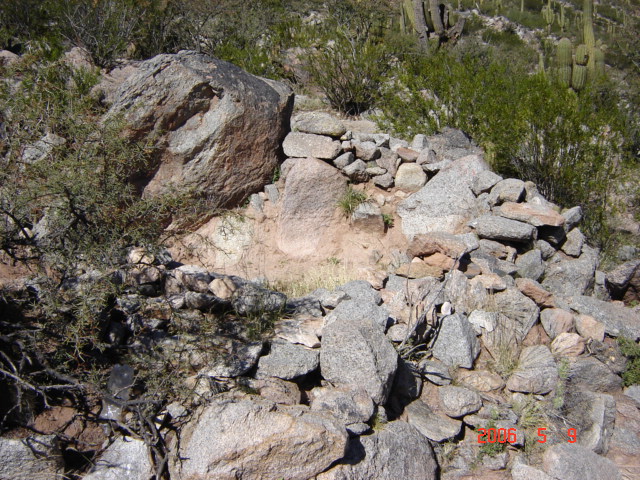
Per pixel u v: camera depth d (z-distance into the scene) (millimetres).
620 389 5082
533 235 6160
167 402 4062
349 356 4246
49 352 4117
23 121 4852
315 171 6809
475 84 8391
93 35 9875
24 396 3879
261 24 13070
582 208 7332
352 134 7293
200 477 3494
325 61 9516
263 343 4430
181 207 4992
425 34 13836
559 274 6090
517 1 27219
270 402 3896
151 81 6438
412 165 7109
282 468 3566
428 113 8469
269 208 6977
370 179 7078
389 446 3969
